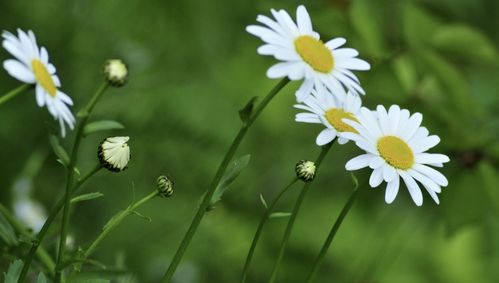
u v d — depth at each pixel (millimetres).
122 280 1381
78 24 1865
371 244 1906
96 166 1284
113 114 1808
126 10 1891
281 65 1296
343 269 1877
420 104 1630
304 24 1312
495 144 1593
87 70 1845
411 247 1926
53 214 1286
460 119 1604
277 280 1866
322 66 1307
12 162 1670
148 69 1920
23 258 1364
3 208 1356
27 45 1272
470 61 1745
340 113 1319
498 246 1945
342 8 1649
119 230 1724
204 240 1827
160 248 1753
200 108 1927
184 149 1883
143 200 1302
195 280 1761
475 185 1600
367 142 1304
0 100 1270
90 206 1712
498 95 1787
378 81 1624
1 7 1837
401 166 1306
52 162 1704
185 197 1863
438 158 1314
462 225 1611
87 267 1417
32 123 1732
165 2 1916
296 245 1904
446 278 1923
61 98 1285
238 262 1850
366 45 1621
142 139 1841
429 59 1598
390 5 1662
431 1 1896
